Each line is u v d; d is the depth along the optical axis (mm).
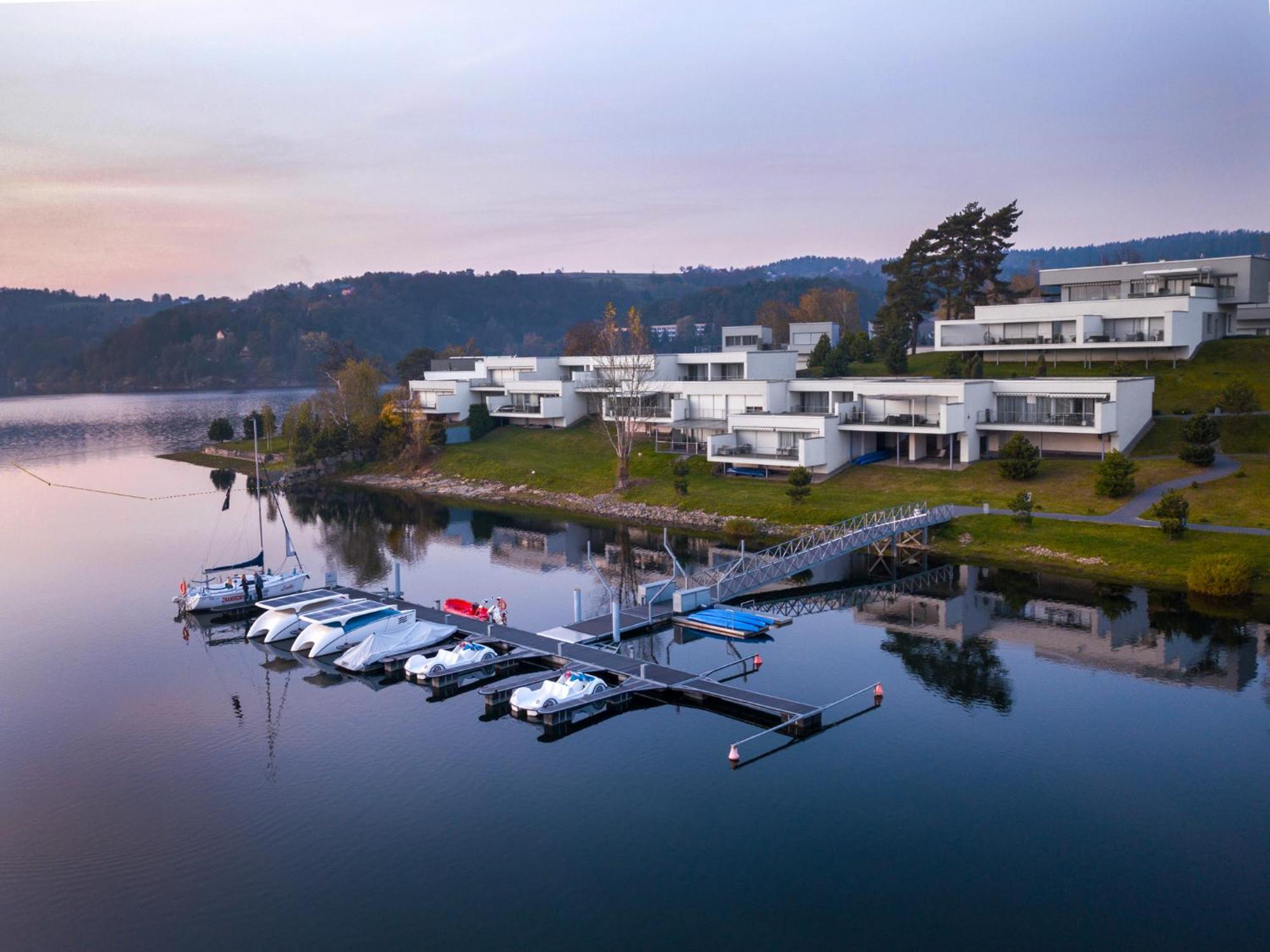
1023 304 124562
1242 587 63344
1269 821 37875
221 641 63656
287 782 43125
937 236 138375
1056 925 32094
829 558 70312
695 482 102500
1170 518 71125
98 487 128125
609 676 53438
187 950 31938
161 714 51031
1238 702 48531
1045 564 72500
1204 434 83312
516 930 32500
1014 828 37875
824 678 53656
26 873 36438
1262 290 116438
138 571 82500
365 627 61562
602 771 43562
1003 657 56031
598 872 35719
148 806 41281
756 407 105812
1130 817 38344
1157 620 61000
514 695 49969
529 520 100500
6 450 174000
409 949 31734
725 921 32719
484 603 66375
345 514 106750
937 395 92938
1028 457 87000
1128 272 118938
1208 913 32531
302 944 32094
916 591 70000
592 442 122875
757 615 63156
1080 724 46594
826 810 39562
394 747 46469
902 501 86250
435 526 99125
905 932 31906
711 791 41469
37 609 71250
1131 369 107312
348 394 144250
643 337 122188
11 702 53062
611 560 82375
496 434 135250
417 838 38344
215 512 110000
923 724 47188
